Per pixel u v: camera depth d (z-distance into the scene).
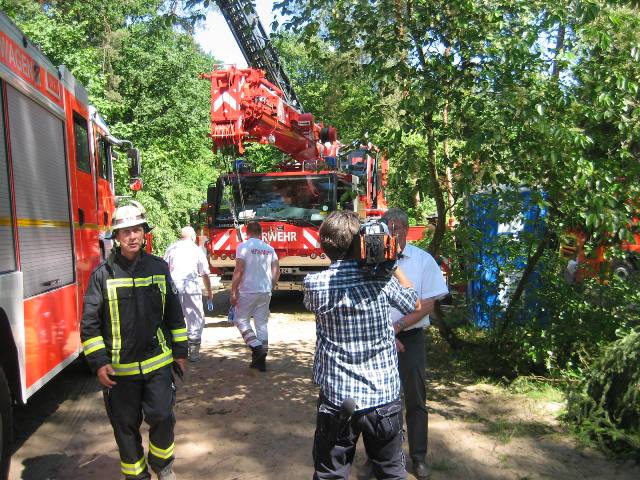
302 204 12.23
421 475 4.38
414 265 4.30
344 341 3.14
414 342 4.39
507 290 7.57
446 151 6.65
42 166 5.49
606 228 5.83
